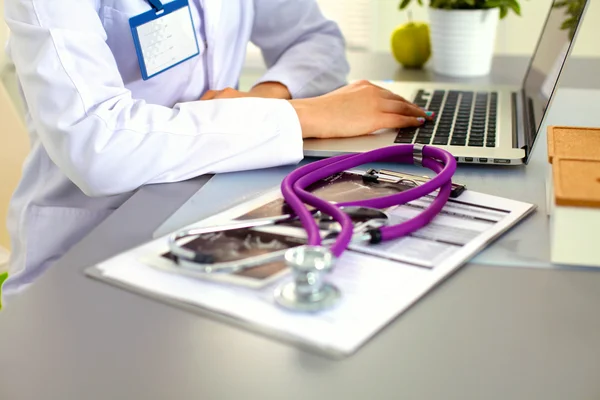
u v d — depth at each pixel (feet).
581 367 1.54
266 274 1.89
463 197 2.48
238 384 1.50
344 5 8.02
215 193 2.59
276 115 2.86
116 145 2.67
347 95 3.30
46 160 3.51
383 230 2.08
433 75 5.16
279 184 2.67
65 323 1.74
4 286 3.42
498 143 3.01
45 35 2.74
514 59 5.62
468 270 1.97
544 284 1.90
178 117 2.79
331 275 1.91
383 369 1.54
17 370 1.57
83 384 1.52
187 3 3.38
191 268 1.93
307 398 1.46
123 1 3.30
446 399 1.44
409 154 2.69
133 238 2.21
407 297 1.80
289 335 1.65
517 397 1.45
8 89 4.70
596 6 6.87
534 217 2.34
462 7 4.99
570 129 2.57
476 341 1.64
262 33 4.40
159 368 1.57
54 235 3.36
